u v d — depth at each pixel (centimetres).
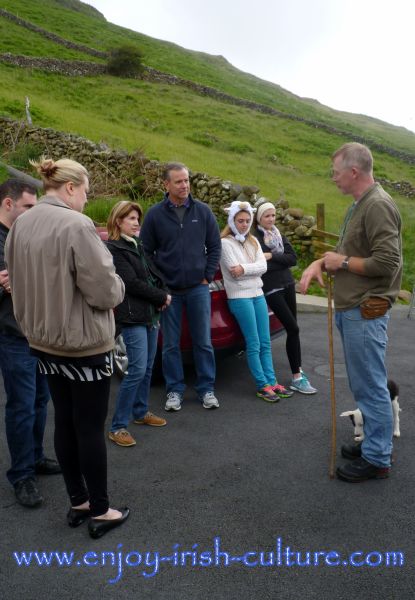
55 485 322
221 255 445
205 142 2441
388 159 3303
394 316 805
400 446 369
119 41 5131
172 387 437
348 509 290
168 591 231
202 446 367
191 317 427
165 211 420
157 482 319
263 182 1820
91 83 3316
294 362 467
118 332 370
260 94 4950
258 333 457
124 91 3284
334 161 309
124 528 275
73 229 232
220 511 289
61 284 235
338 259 307
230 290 446
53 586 235
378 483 318
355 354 314
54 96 2745
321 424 403
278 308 461
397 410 379
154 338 389
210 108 3331
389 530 272
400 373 531
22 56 3184
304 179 2100
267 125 3303
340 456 352
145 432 390
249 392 471
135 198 1206
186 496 304
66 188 251
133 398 371
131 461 346
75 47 4166
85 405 255
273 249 468
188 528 274
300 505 294
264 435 384
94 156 1366
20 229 247
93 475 262
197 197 1212
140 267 365
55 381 262
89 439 259
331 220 1348
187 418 414
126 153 1347
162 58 5025
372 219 294
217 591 231
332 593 229
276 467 338
